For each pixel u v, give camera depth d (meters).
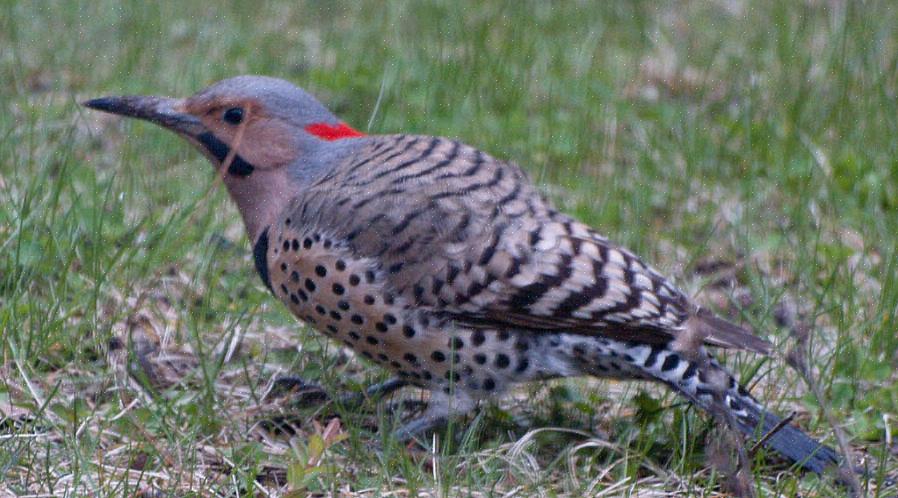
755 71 17.48
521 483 8.90
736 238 13.11
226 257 11.93
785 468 9.37
